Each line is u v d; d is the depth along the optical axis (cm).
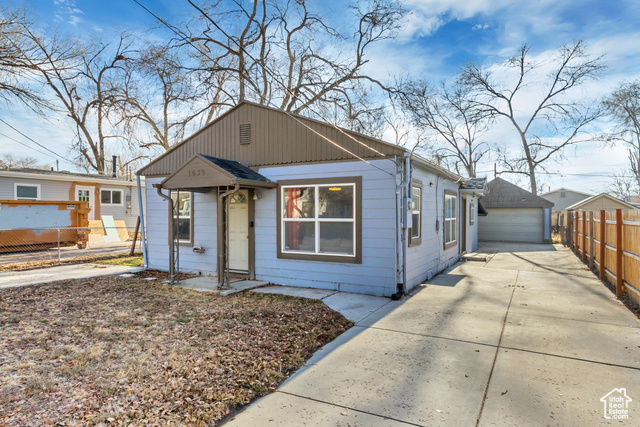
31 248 1425
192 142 927
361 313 588
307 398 324
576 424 275
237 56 1878
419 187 814
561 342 448
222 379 352
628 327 501
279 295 702
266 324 518
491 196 2042
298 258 786
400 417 290
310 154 770
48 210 1453
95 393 320
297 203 791
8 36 1213
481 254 1321
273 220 816
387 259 697
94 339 457
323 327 514
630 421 277
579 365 381
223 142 881
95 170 2444
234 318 545
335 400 319
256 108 837
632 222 618
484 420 283
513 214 2016
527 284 810
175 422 279
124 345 436
